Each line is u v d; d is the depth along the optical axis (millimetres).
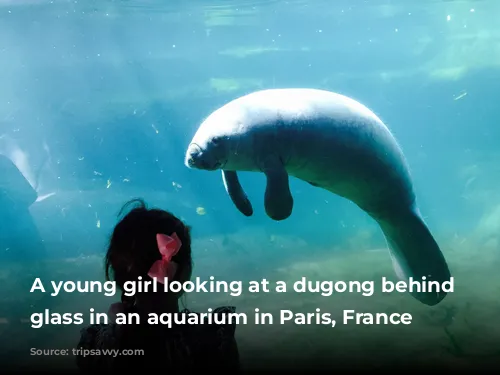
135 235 1918
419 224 5691
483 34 28750
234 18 22031
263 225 24156
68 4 18578
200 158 4695
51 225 19781
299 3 19922
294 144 4906
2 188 18219
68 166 29438
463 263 11602
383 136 5367
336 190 5523
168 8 19719
